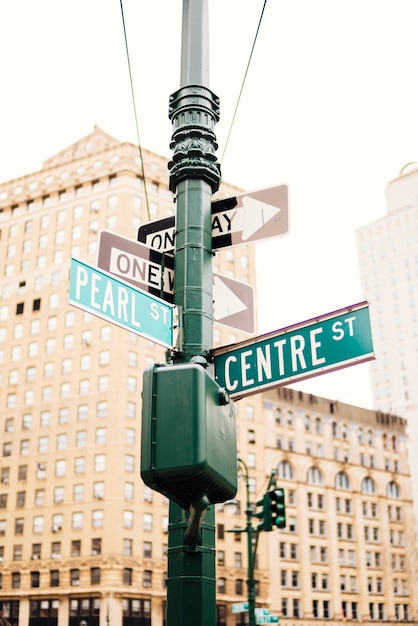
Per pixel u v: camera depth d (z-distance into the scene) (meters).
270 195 5.98
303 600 75.94
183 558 4.53
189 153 5.85
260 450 78.62
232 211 6.00
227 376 5.50
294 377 5.22
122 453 69.12
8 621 67.44
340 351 5.14
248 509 26.44
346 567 81.38
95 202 82.38
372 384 157.38
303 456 83.06
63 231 82.94
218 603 69.00
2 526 71.19
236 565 71.81
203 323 5.39
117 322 4.95
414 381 150.38
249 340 5.54
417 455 125.56
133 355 73.88
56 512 69.25
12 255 84.75
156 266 5.94
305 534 79.44
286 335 5.41
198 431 3.60
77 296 4.78
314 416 86.50
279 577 75.00
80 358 74.81
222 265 84.50
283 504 19.58
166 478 3.60
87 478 69.06
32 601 67.12
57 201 84.88
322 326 5.30
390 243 163.75
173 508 4.70
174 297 5.54
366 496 87.38
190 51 6.20
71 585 65.81
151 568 66.69
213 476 3.67
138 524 67.50
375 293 162.88
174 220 6.51
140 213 81.19
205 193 5.85
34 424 74.19
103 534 66.19
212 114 6.05
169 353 5.78
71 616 65.00
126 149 83.25
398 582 85.31
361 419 91.31
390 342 156.88
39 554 68.38
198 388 3.70
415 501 121.31
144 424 3.68
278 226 5.84
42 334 78.31
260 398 81.44
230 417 4.09
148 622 65.06
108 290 5.00
